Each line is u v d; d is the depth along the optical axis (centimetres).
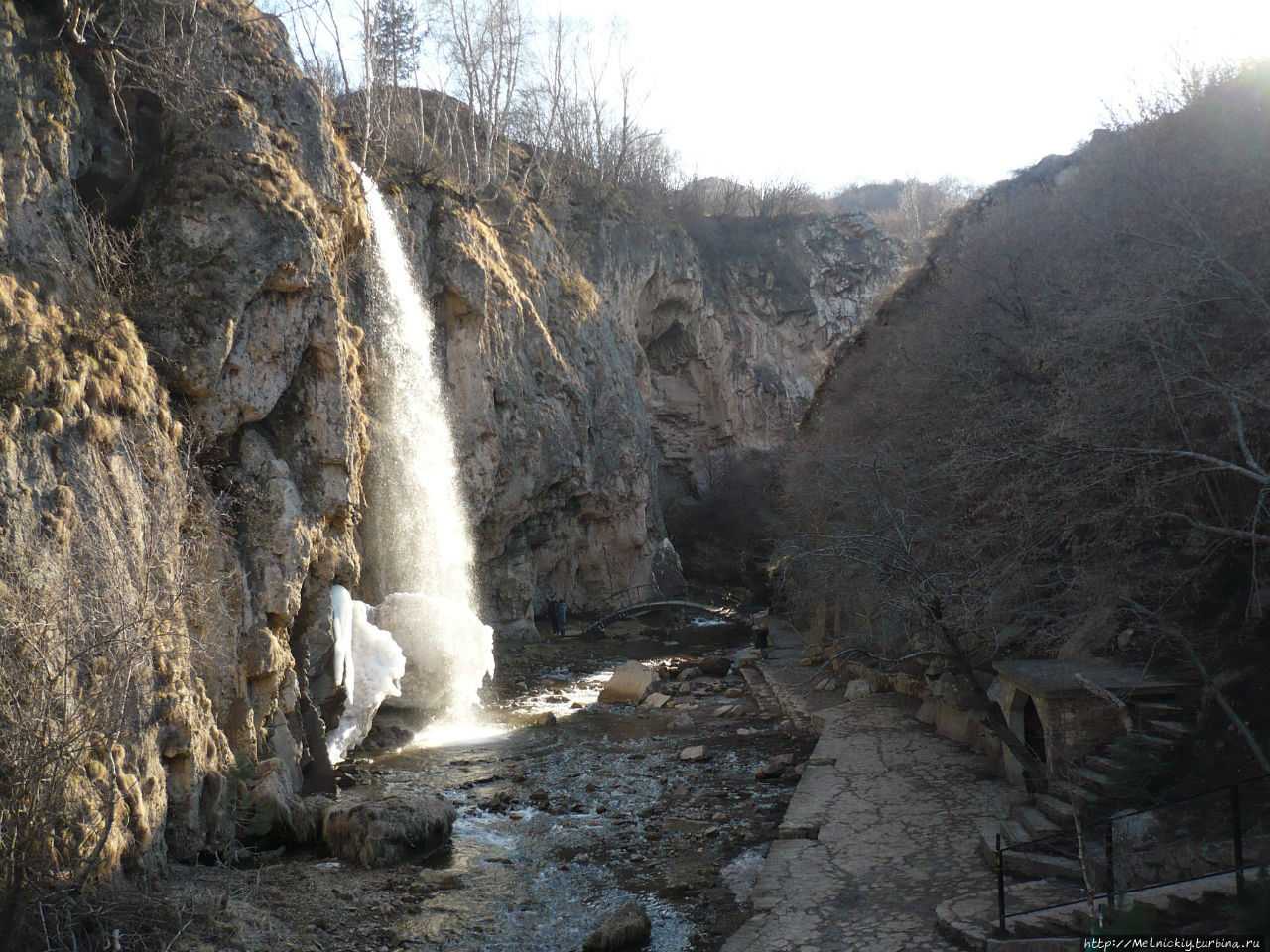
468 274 3108
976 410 1501
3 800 776
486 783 1625
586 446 3781
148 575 1057
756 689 2441
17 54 1200
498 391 3228
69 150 1316
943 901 953
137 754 995
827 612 3025
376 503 2369
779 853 1145
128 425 1142
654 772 1694
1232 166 1301
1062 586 1320
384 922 1041
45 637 848
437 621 2084
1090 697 1130
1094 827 990
